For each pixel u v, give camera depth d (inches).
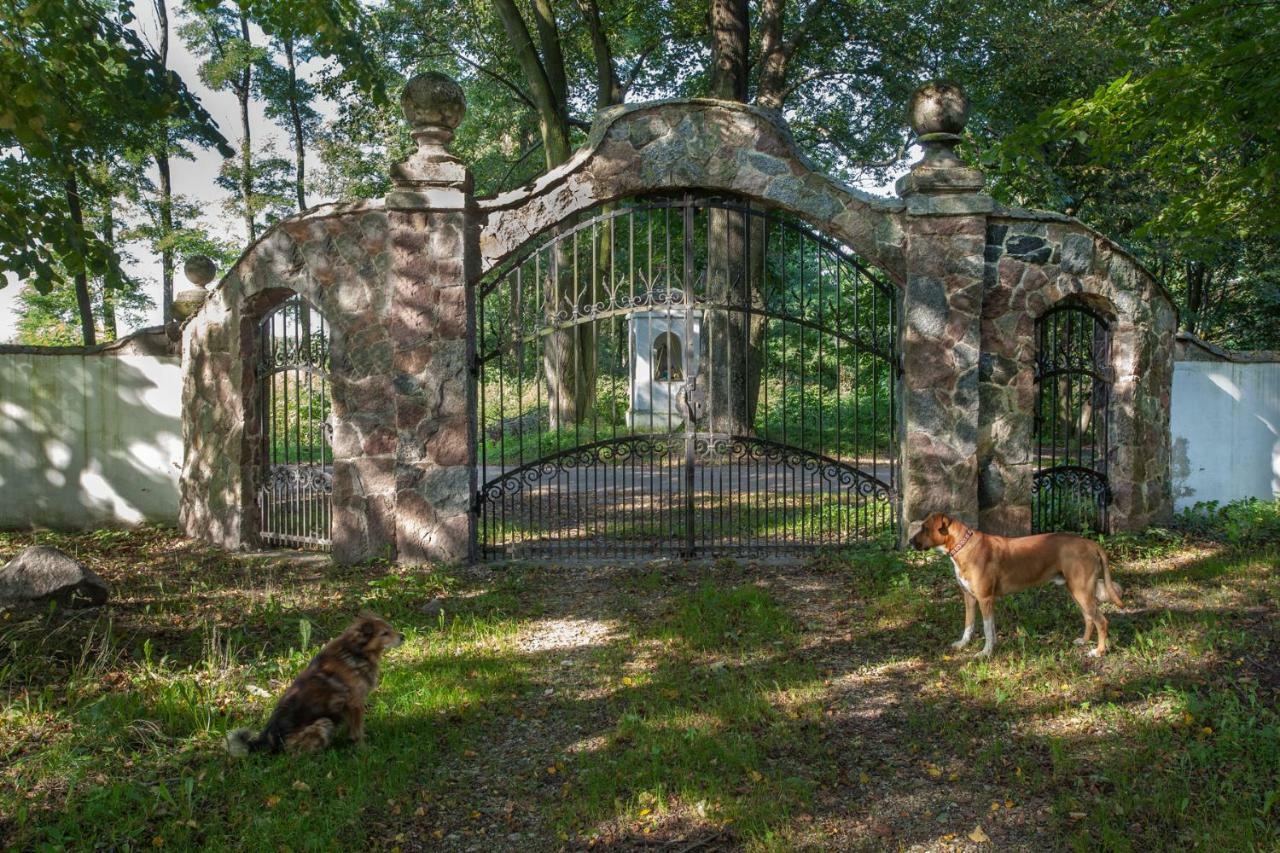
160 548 377.7
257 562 345.1
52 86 257.6
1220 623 238.5
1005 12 661.3
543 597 295.3
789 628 251.4
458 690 207.3
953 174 325.4
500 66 902.4
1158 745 167.3
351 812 149.4
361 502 338.3
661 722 187.5
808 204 330.3
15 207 253.4
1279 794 144.9
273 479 377.1
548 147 719.1
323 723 169.8
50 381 417.1
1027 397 339.3
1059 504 363.9
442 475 330.0
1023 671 211.3
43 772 160.9
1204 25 278.7
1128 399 354.3
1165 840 138.0
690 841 142.3
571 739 185.3
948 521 225.5
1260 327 838.5
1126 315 350.6
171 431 423.5
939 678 210.7
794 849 139.2
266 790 156.2
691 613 264.7
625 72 933.2
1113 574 298.8
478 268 334.0
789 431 773.9
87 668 216.4
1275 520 366.6
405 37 826.2
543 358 796.6
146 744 175.9
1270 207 307.1
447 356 327.9
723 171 329.4
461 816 153.3
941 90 326.0
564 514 464.1
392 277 331.3
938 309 327.3
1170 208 323.3
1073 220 338.6
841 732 183.8
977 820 148.0
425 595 295.3
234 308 369.4
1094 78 669.9
